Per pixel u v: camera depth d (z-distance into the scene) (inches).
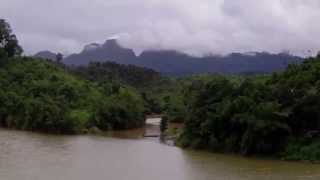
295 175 2436.0
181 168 2583.7
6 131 4355.3
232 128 3171.8
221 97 3334.2
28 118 4539.9
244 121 3009.4
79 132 4539.9
